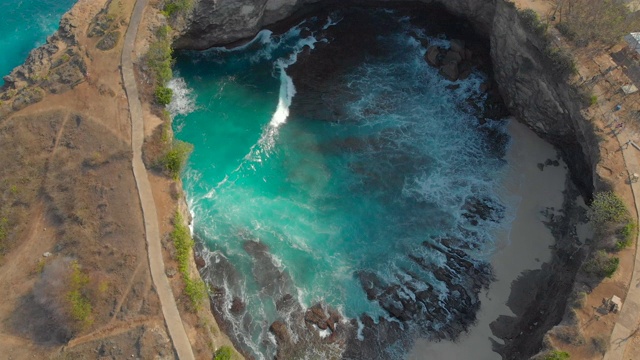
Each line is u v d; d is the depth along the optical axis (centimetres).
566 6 5075
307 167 5244
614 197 4069
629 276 3778
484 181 5153
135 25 5284
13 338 3806
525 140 5384
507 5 5175
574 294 3775
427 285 4512
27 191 4419
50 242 4222
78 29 5331
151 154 4575
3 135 4681
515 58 5228
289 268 4594
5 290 4016
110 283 3962
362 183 5166
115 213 4281
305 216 4934
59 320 3797
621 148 4350
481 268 4591
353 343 4200
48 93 4931
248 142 5359
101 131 4691
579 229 4644
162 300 3912
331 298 4438
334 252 4722
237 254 4641
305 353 4128
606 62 4800
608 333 3553
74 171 4497
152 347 3719
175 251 4138
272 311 4325
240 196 5025
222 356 3725
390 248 4756
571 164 5041
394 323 4312
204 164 5184
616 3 5053
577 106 4641
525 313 4303
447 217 4934
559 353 3431
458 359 4131
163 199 4384
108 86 4947
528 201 4969
